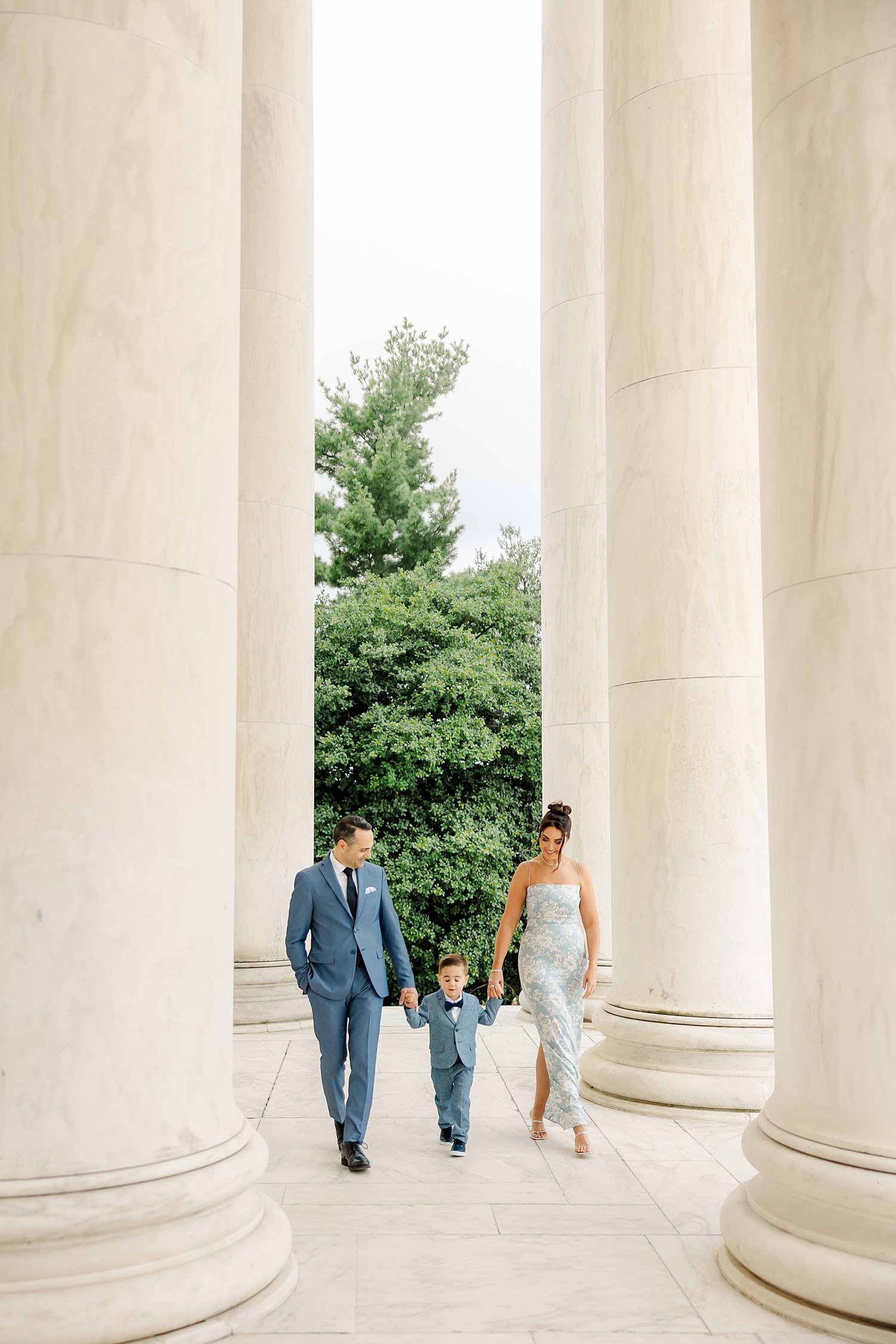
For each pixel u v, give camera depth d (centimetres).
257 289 8956
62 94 2988
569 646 9106
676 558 5834
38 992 2845
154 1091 2986
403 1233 3909
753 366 5869
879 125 3356
